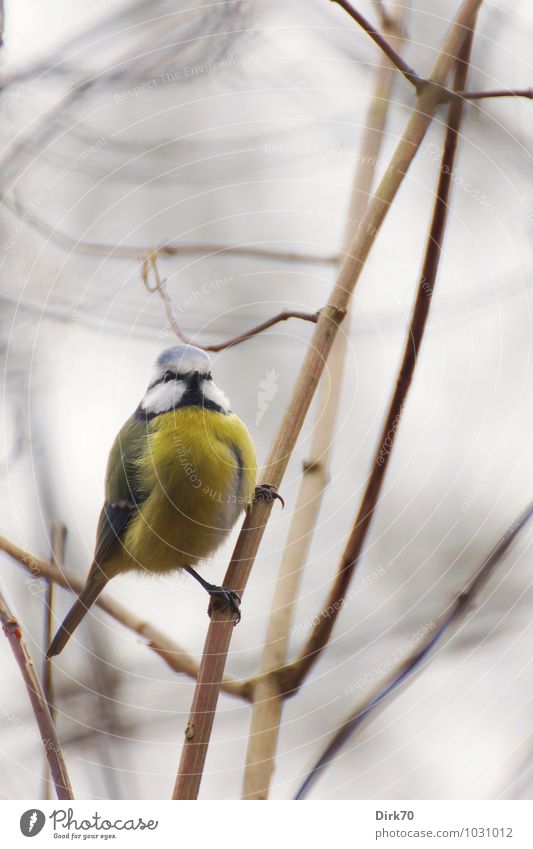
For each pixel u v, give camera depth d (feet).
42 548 13.17
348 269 13.14
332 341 13.15
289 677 13.09
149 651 13.21
